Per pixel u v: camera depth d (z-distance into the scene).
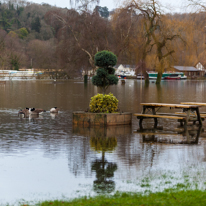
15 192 8.95
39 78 139.88
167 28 80.88
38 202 8.19
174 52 82.38
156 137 16.25
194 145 14.39
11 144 14.37
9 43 173.25
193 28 72.69
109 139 15.59
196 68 157.88
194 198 7.75
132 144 14.51
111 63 29.39
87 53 82.44
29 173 10.43
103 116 19.41
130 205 7.42
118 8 77.00
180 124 20.61
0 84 81.81
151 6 80.19
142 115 20.58
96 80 29.69
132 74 167.50
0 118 22.69
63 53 88.62
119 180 9.75
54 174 10.33
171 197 7.96
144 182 9.57
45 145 14.20
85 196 8.47
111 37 80.00
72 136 16.30
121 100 37.88
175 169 10.79
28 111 24.56
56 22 81.44
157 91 57.25
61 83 92.75
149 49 85.12
